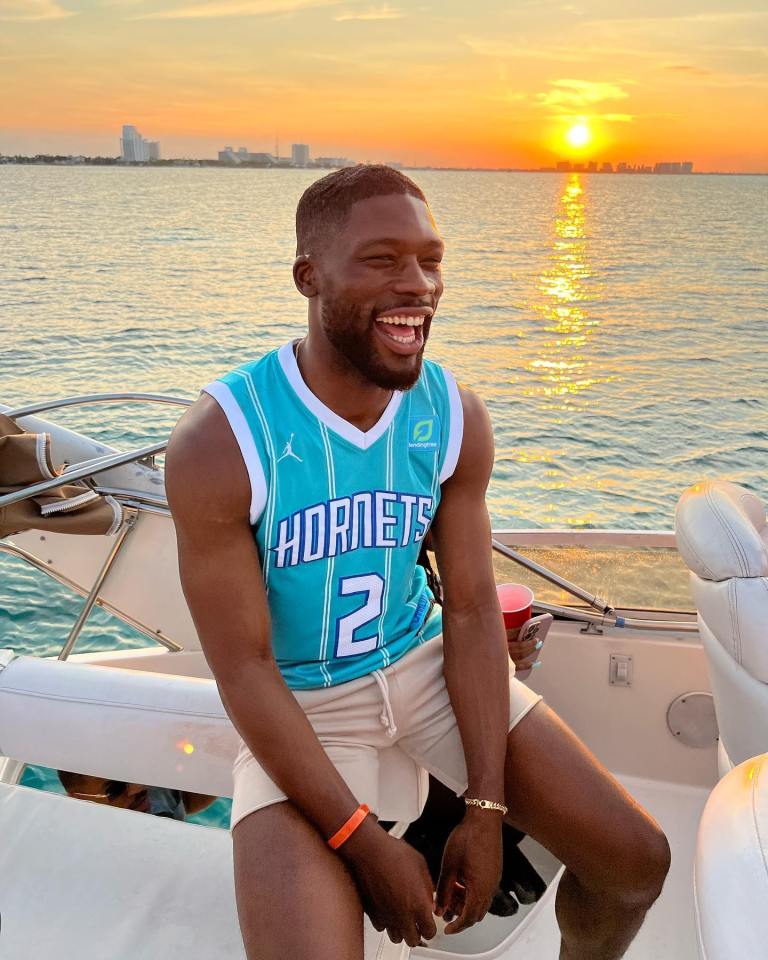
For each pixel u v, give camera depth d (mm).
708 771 2391
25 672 1771
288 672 1533
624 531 2328
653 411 14742
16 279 32625
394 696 1543
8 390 15633
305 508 1389
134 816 1727
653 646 2342
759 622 1725
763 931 846
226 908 1505
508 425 13766
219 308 26984
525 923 1922
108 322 23609
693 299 31750
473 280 36750
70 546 3170
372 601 1493
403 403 1455
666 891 2051
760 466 11867
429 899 1302
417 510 1476
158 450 2756
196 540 1367
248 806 1363
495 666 1532
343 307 1329
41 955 1403
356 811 1325
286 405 1380
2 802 1737
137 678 1762
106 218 70750
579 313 27797
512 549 2381
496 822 1433
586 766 1467
